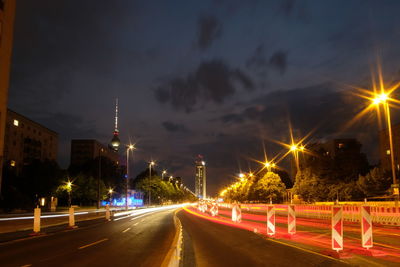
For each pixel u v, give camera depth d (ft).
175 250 33.32
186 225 104.12
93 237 70.28
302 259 41.98
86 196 304.91
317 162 197.98
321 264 38.63
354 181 184.96
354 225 98.73
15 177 242.99
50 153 372.99
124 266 38.45
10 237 70.33
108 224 110.93
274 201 262.06
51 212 201.57
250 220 124.77
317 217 139.64
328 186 188.96
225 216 163.22
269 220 67.56
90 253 48.16
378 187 157.48
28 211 209.26
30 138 329.11
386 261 40.16
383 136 255.29
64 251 50.06
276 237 65.87
